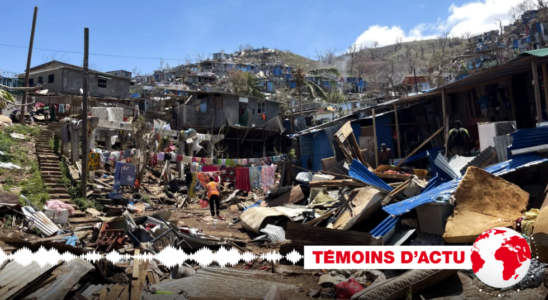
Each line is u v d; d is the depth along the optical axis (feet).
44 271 18.49
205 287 19.12
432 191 25.02
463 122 49.32
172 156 54.85
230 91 180.55
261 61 372.58
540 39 138.21
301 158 70.59
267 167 57.82
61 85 105.70
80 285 19.53
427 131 55.06
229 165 57.16
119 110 77.30
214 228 38.14
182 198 56.70
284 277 21.18
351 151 43.29
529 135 24.44
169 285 19.40
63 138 56.59
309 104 157.07
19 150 54.19
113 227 31.58
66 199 44.60
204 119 108.37
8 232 30.48
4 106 41.78
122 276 21.11
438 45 439.63
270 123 110.83
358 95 223.92
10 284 17.17
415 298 16.99
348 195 31.83
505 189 21.47
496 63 125.59
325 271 21.58
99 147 71.56
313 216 33.88
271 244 29.71
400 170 40.29
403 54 447.42
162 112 109.70
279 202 44.09
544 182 23.43
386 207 25.04
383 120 59.16
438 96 52.80
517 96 42.22
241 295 18.28
